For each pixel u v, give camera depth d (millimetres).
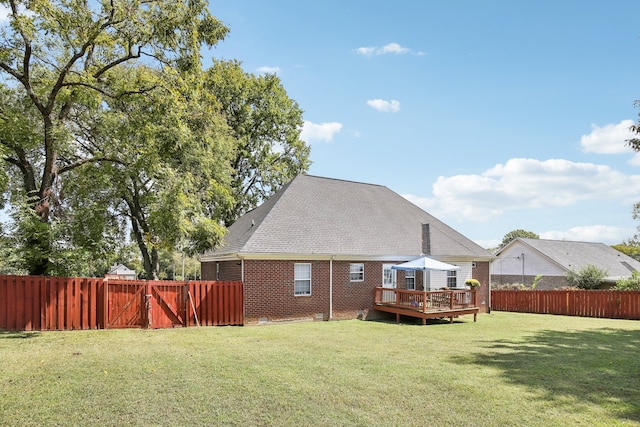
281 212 20547
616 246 60156
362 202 24734
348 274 20109
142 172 19656
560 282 36094
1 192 17125
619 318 21875
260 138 35906
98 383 7672
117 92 17922
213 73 23750
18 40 16656
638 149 17531
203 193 22234
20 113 18047
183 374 8391
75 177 20797
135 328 15094
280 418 6008
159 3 15969
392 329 16141
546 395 7277
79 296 14516
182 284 16047
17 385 7508
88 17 15820
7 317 13711
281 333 14555
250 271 17500
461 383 7965
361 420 5965
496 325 18172
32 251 15867
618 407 6676
